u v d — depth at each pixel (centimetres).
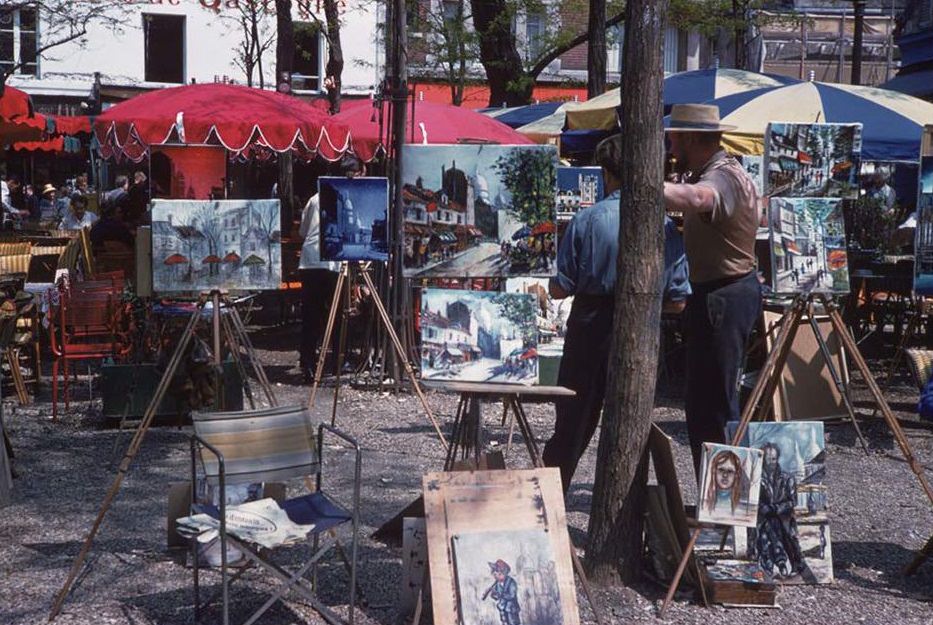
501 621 472
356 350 1210
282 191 1852
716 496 536
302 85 3164
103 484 752
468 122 1377
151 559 598
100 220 1341
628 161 539
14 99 1216
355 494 496
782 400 928
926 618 538
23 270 1236
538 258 623
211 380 890
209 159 977
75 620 511
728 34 3109
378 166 1391
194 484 555
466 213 627
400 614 510
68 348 973
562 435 627
